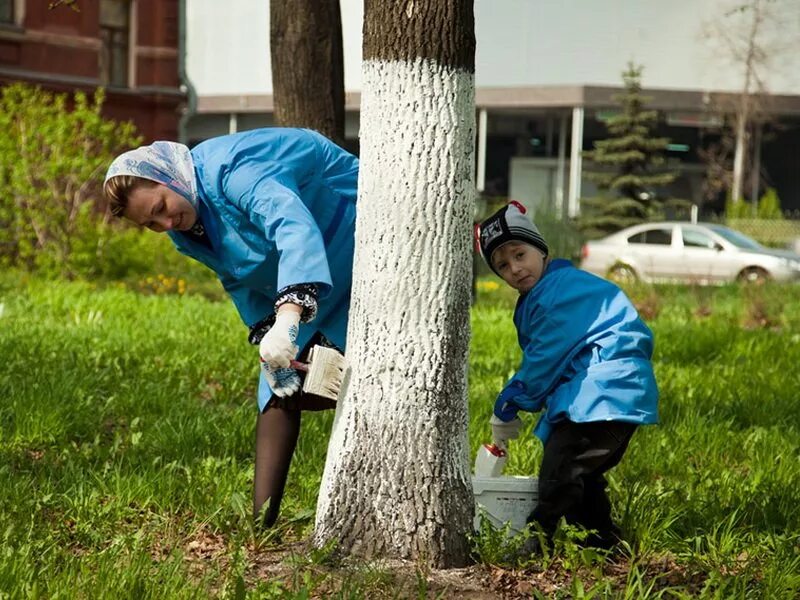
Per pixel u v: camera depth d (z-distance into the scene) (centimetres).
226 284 495
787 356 1212
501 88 4288
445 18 452
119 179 449
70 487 586
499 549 478
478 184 4516
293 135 472
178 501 576
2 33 2705
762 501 589
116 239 2042
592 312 482
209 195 457
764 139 4759
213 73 4859
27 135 1953
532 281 495
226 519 539
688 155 4900
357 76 4441
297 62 999
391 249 458
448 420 466
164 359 1038
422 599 420
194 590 433
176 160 455
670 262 2722
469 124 462
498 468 510
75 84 2852
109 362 995
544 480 488
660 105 4253
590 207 3919
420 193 455
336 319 495
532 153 4934
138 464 641
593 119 4850
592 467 486
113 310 1427
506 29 4259
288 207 439
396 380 461
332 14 1005
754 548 516
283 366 426
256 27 4738
